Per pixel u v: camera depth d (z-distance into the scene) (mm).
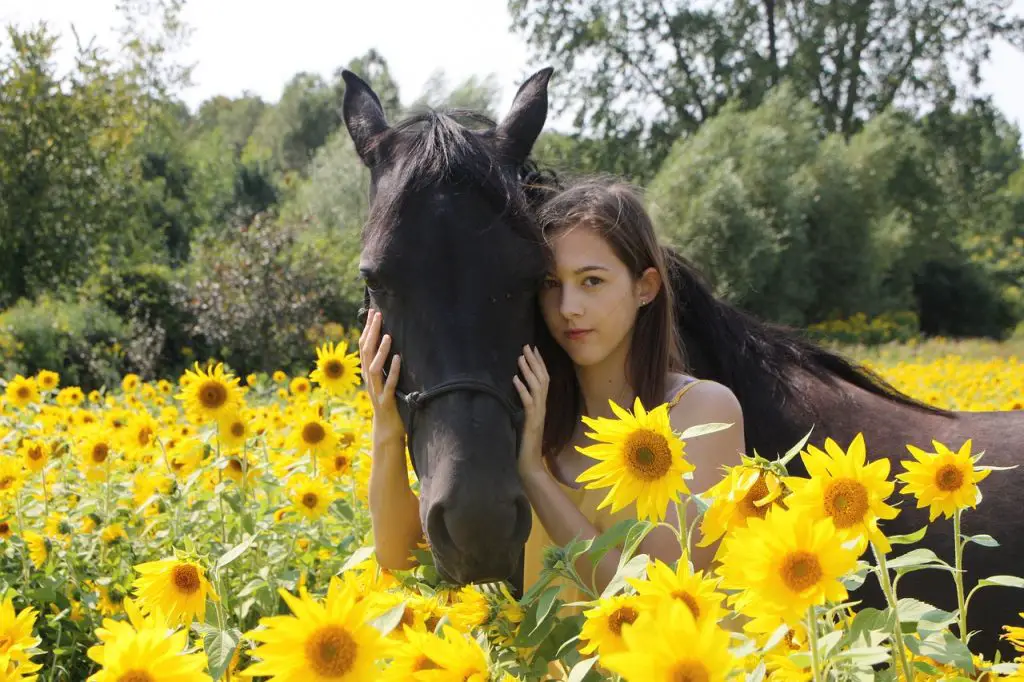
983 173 40000
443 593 2312
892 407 3152
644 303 2520
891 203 32094
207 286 17828
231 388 3416
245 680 2049
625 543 1619
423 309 2201
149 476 3771
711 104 33688
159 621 1459
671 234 25531
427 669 1501
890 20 33875
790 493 1544
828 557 1190
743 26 33812
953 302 34750
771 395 2975
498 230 2244
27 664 1687
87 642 3258
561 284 2430
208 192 39781
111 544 3699
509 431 2160
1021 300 35844
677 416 2389
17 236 19422
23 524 3785
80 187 20391
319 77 59938
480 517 1975
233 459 3594
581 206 2406
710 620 1006
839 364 3283
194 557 1958
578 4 33344
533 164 2789
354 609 1233
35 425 4777
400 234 2230
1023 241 43219
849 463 1450
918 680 1694
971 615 2791
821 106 34594
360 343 2420
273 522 3152
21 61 19797
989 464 2891
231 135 67875
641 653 1000
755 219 25828
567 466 2598
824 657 1369
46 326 15562
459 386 2127
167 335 18234
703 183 26656
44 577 3445
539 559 2531
